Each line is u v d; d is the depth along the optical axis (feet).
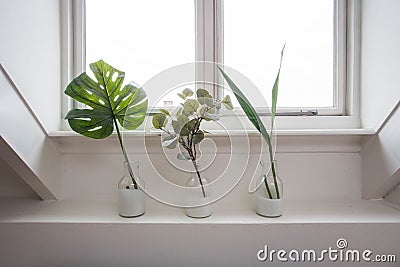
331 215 2.72
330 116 3.24
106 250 2.57
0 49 2.18
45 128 2.82
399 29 2.51
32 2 2.63
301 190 3.15
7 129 2.27
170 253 2.57
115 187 3.15
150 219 2.65
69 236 2.57
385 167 2.75
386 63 2.70
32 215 2.71
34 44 2.66
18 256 2.59
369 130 2.88
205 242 2.56
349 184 3.16
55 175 3.04
